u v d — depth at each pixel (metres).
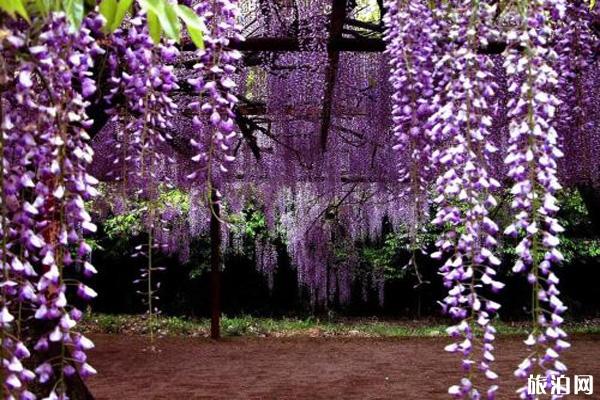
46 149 1.29
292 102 4.27
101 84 2.01
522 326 8.76
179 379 4.92
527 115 1.57
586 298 9.75
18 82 1.21
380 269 9.04
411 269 9.56
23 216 1.23
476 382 4.61
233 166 5.13
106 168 3.87
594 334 7.50
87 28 1.42
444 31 2.10
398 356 6.07
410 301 10.01
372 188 5.48
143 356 6.03
